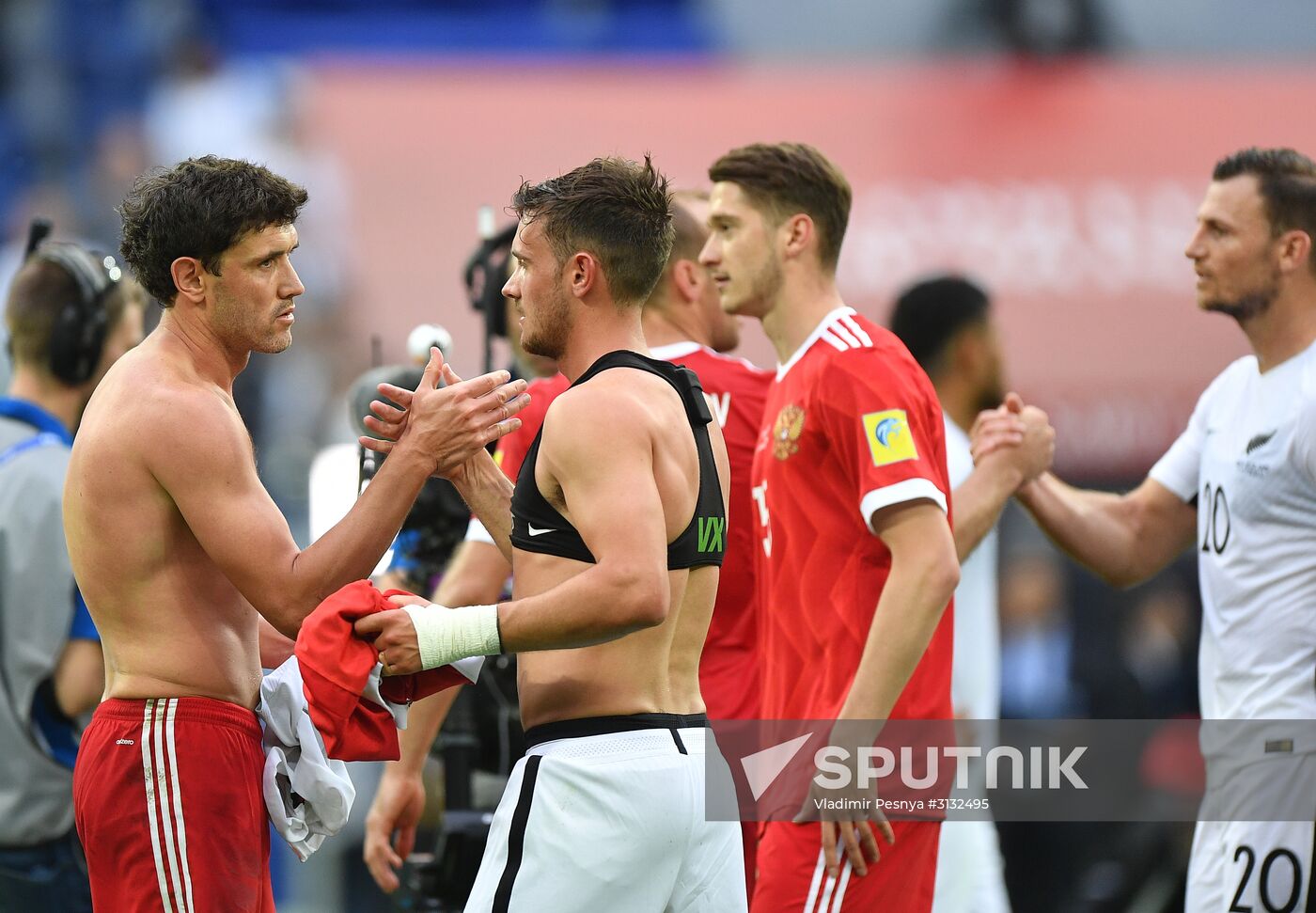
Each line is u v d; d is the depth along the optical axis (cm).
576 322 1049
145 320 1730
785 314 1257
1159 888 1950
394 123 2686
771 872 1214
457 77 2691
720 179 1276
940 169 2614
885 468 1155
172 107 3184
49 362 1417
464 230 2659
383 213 2672
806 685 1223
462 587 1300
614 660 1019
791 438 1217
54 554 1368
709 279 1415
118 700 1053
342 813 1064
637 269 1045
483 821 1340
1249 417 1308
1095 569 1438
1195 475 1431
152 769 1034
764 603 1275
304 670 991
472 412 1059
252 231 1049
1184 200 2580
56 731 1397
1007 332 2559
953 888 1457
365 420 1074
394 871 1436
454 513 1409
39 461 1384
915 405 1178
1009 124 2619
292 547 1038
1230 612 1306
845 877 1180
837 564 1205
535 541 1020
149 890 1036
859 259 2602
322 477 1366
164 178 1062
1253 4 2831
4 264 3050
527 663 1048
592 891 999
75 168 3481
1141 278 2566
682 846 1027
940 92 2631
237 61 3334
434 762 1509
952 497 1329
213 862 1036
